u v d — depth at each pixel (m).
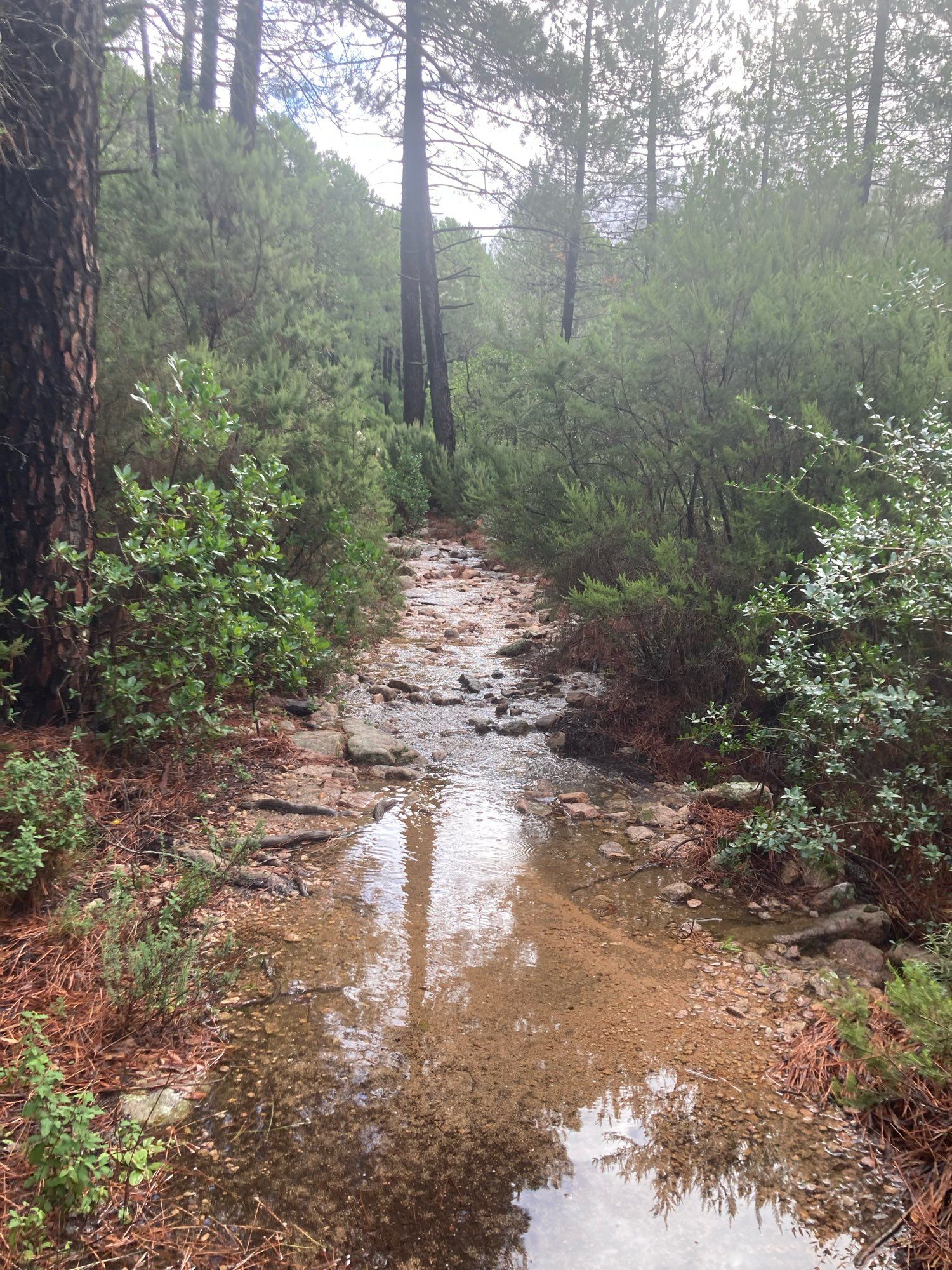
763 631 5.34
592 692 7.16
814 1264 2.24
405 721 6.64
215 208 9.41
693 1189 2.49
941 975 3.19
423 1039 3.09
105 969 3.00
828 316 6.03
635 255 17.72
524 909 4.08
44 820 3.57
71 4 4.62
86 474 4.83
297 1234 2.26
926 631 4.36
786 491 5.19
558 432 7.77
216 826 4.48
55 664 4.69
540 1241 2.29
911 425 5.07
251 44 11.54
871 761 4.28
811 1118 2.78
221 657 4.94
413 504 16.11
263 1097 2.76
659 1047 3.11
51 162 4.56
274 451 6.72
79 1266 2.11
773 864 4.42
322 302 11.67
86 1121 2.19
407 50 16.67
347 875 4.29
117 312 8.02
